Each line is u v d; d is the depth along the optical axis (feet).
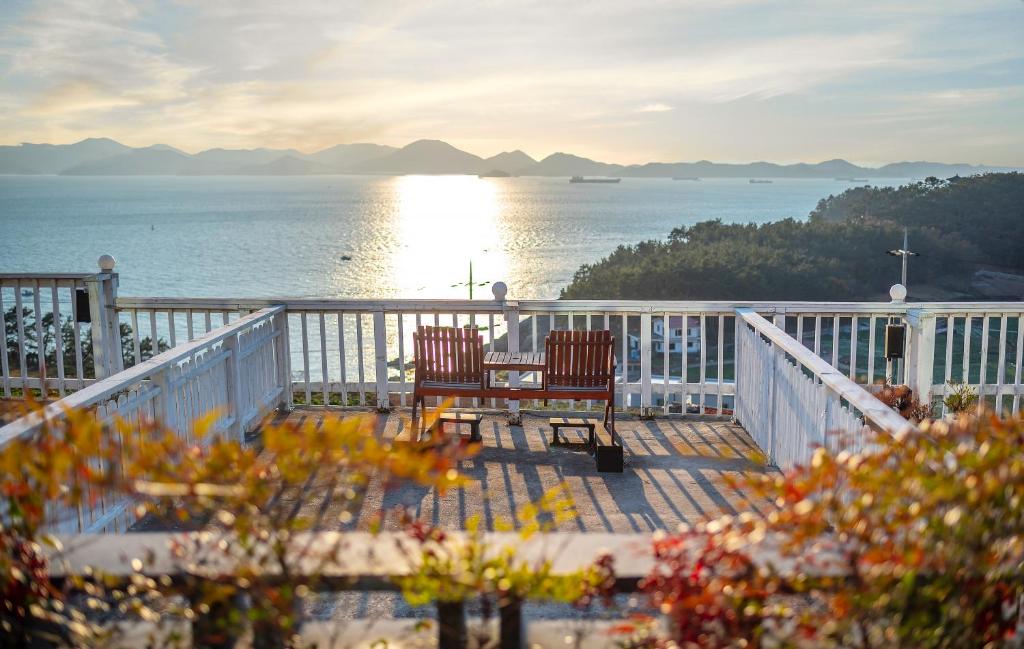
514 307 24.14
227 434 20.08
